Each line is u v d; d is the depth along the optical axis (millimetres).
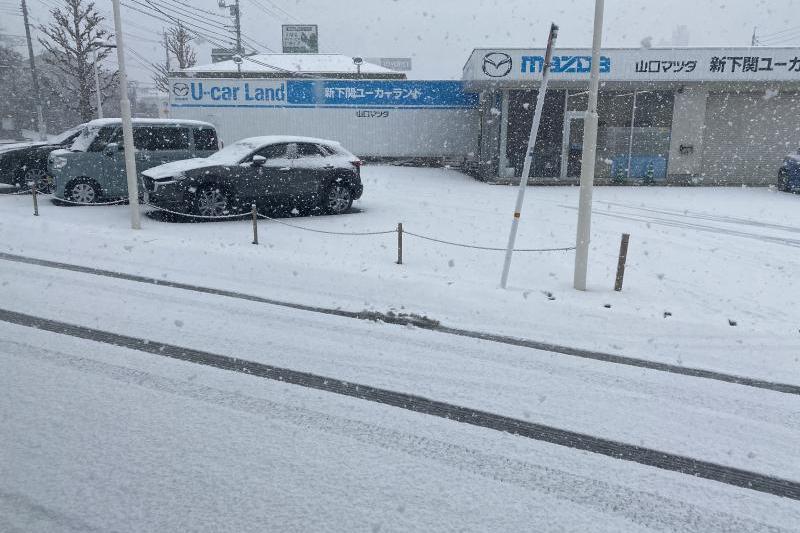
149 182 11617
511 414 4152
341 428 3830
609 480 3363
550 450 3674
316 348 5309
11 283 7094
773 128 22922
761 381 4938
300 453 3484
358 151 26766
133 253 8852
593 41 6961
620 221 13586
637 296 7430
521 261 9320
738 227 13016
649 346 5680
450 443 3697
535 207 15750
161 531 2727
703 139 23109
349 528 2785
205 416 3914
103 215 12195
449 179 23328
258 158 11734
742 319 6641
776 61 21141
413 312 6363
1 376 4438
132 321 5859
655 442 3842
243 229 11141
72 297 6605
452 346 5492
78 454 3369
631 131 23016
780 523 3035
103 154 13203
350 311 6438
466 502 3059
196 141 13930
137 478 3148
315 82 26078
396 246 10094
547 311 6605
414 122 26594
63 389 4246
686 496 3242
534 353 5387
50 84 42469
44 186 15367
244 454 3441
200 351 5125
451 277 8039
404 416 4047
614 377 4902
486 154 23531
